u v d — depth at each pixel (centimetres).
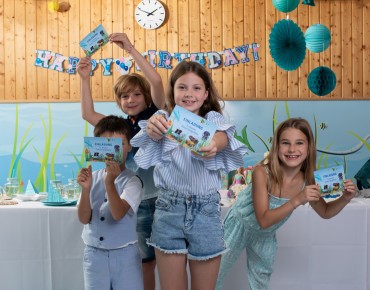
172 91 215
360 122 460
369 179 432
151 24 463
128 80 273
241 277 299
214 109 218
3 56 468
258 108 459
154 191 262
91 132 463
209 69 466
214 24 466
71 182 358
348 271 304
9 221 302
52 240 301
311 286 304
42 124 464
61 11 467
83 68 282
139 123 209
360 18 464
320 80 372
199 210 209
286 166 252
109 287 236
